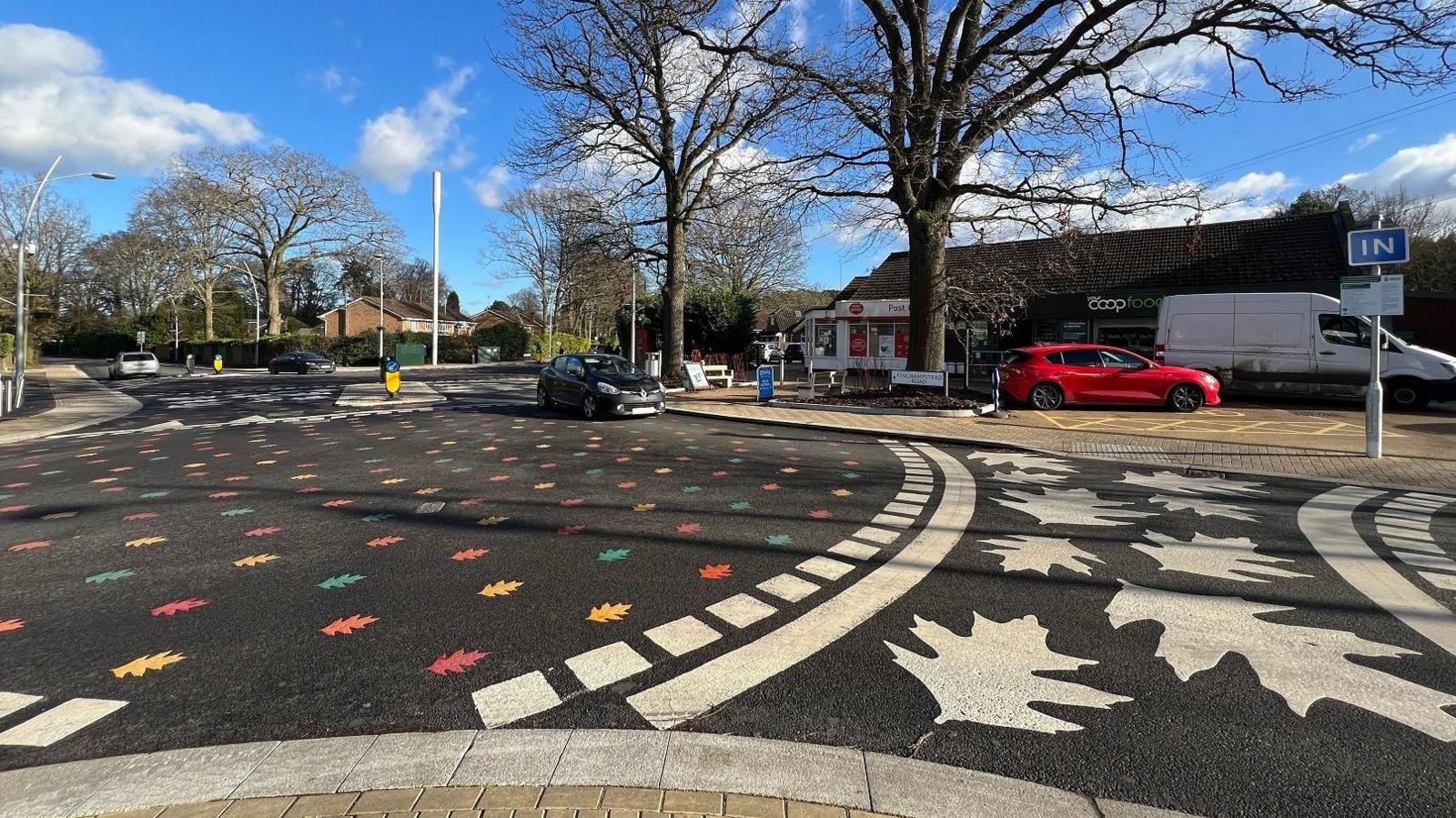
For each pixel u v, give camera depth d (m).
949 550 5.11
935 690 3.06
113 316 68.44
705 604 4.07
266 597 4.21
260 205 50.06
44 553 5.10
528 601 4.12
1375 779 2.40
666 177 22.86
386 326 74.19
